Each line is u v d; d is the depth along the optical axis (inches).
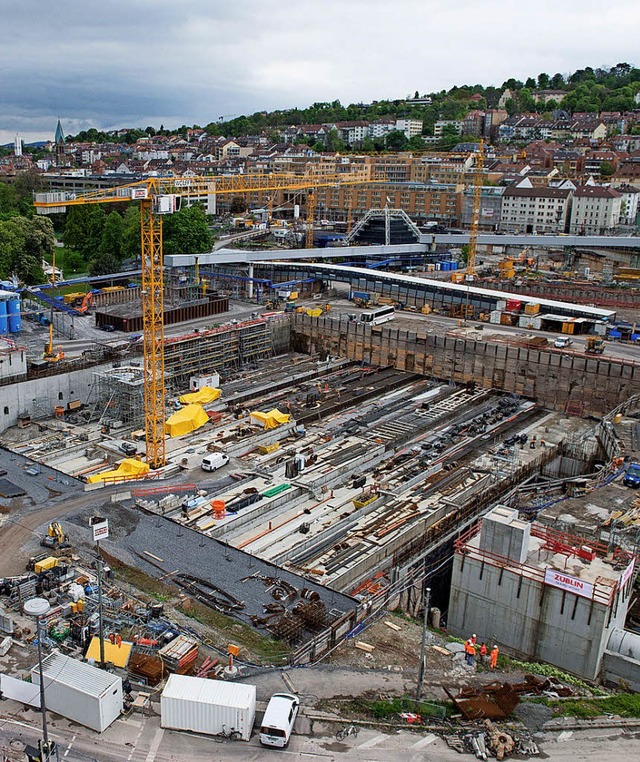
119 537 3580.2
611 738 2310.5
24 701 2299.5
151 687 2413.9
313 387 6486.2
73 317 6939.0
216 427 5359.3
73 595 2967.5
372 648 2780.5
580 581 3024.1
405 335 7347.4
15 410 5246.1
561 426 5925.2
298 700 2313.0
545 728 2336.4
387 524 4158.5
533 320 7677.2
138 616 2866.6
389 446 5236.2
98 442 4972.9
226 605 3068.4
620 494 4229.8
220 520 4018.2
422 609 3612.2
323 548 3905.0
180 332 6899.6
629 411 5743.1
